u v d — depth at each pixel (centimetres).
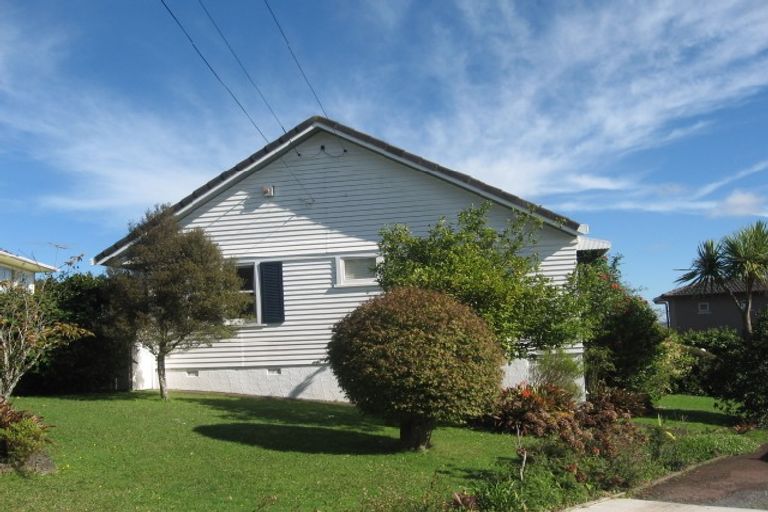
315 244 1761
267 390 1745
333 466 937
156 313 1466
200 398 1591
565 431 1004
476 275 1280
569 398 1365
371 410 1009
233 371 1769
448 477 916
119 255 1517
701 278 2161
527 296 1352
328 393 1714
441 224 1480
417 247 1413
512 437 1223
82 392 1662
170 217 1520
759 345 1505
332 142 1772
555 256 1638
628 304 1783
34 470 830
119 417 1213
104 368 1656
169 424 1175
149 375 1812
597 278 1547
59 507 717
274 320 1759
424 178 1725
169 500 764
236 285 1531
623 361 1730
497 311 1283
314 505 766
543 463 914
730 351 1592
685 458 1080
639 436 1084
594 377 1638
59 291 1537
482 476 922
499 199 1659
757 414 1502
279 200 1786
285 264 1770
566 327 1379
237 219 1802
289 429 1188
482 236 1437
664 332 1802
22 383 1608
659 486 941
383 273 1423
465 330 1006
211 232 1809
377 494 798
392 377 969
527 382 1530
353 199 1755
